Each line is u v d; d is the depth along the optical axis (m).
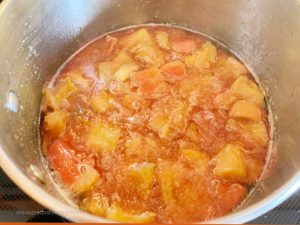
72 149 0.16
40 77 0.18
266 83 0.19
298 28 0.16
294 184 0.11
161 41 0.20
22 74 0.16
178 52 0.20
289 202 0.13
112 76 0.18
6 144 0.13
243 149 0.16
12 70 0.16
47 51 0.18
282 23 0.17
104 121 0.16
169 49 0.20
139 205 0.14
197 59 0.19
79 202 0.14
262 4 0.18
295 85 0.17
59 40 0.19
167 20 0.21
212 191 0.15
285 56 0.17
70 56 0.20
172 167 0.15
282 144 0.16
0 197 0.13
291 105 0.17
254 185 0.15
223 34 0.21
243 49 0.20
